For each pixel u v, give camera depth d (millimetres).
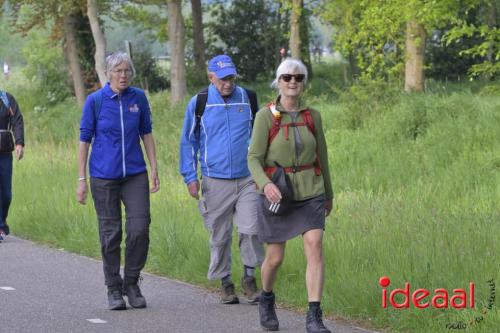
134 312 19547
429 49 98500
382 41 64250
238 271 22297
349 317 18531
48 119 76125
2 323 18578
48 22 102812
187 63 110500
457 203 31125
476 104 46844
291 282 21062
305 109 17000
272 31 113125
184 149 20500
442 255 20141
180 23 81000
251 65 114375
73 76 93500
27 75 107625
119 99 19906
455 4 56844
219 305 20234
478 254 20422
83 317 19062
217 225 20312
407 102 48188
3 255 27172
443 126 44094
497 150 39188
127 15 93438
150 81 108375
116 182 19938
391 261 20469
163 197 33312
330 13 70250
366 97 50469
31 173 42906
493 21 64312
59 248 28516
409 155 41062
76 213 31203
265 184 16672
